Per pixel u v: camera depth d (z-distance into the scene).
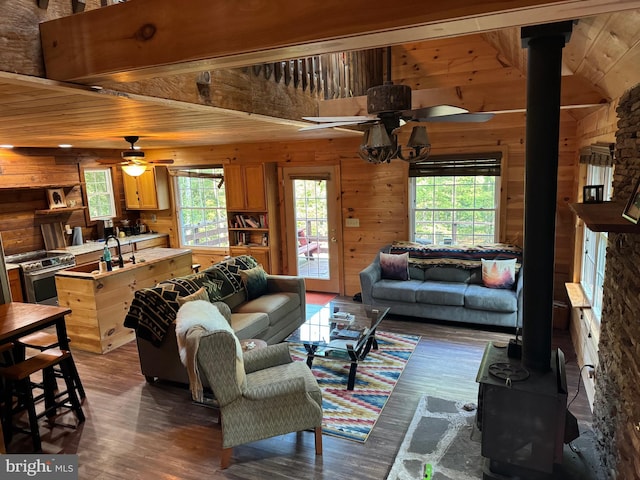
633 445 2.01
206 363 2.74
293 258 7.11
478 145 5.58
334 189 6.59
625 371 2.20
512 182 5.50
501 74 5.59
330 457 2.99
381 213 6.35
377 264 5.87
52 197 6.47
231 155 7.21
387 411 3.51
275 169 6.94
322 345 3.83
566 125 5.02
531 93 2.26
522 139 5.36
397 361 4.36
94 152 7.17
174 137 5.29
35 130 3.86
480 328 5.15
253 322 4.28
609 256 2.67
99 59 1.69
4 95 2.06
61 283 4.84
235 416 2.84
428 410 3.45
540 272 2.40
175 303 4.04
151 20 1.58
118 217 7.74
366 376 4.07
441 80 5.86
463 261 5.55
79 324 4.85
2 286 3.75
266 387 2.89
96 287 4.70
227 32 1.47
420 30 1.29
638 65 2.05
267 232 6.97
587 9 1.15
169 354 3.93
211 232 7.70
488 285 5.19
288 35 1.39
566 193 5.13
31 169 6.22
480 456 2.89
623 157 2.44
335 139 6.45
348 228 6.61
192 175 7.55
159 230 8.02
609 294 2.65
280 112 3.53
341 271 6.78
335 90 4.68
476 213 5.84
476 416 3.20
